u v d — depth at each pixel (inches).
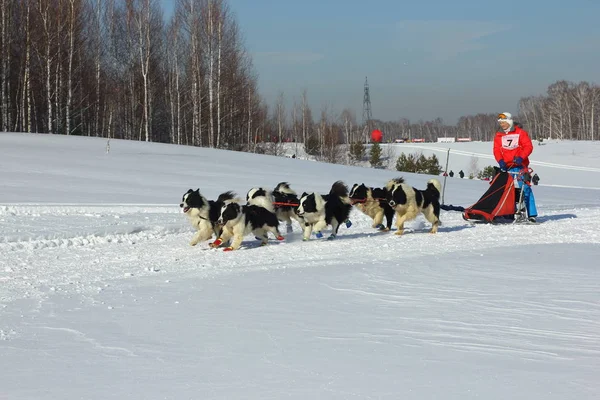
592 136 4712.1
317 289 292.8
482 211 592.1
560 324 219.3
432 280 312.0
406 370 170.7
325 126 3243.1
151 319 236.7
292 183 1033.5
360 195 575.5
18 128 2055.9
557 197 1151.0
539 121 5777.6
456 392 152.8
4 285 313.6
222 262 393.4
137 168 1091.3
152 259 408.5
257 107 2721.5
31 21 1827.0
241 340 205.0
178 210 668.7
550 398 147.4
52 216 587.5
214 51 2166.6
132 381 165.8
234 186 942.4
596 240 486.3
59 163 1066.7
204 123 2262.6
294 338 206.2
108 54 2166.6
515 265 357.7
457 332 210.4
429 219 543.2
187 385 161.9
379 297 272.2
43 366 179.8
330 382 162.2
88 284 315.0
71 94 1948.8
